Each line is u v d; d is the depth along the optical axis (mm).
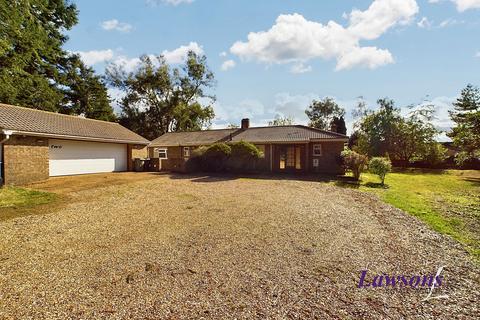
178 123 35781
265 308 3014
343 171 17359
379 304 3166
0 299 3098
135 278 3670
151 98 34656
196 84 35344
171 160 20750
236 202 8789
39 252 4562
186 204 8438
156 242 5086
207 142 21203
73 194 9758
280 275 3840
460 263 4430
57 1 23719
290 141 17891
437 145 25594
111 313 2855
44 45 21875
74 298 3150
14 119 12758
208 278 3705
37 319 2721
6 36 15484
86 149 16281
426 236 5801
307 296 3299
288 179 15031
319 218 7016
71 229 5828
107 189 10914
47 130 13227
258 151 17797
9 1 14695
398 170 24219
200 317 2820
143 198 9344
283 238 5414
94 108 31562
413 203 9383
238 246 4926
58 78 26797
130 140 18906
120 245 4922
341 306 3096
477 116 19109
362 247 5062
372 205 8805
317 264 4254
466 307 3137
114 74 33594
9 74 19234
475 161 24766
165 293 3297
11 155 11531
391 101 26703
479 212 8156
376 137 26656
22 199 8609
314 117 48812
